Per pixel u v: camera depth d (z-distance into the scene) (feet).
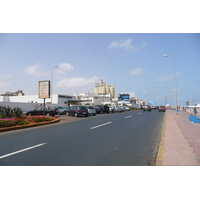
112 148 24.48
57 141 28.53
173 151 21.79
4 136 32.78
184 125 48.49
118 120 63.57
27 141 28.50
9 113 51.06
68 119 67.51
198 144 25.41
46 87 63.36
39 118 51.93
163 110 159.12
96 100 261.65
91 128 42.91
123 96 299.58
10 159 19.70
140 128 43.88
